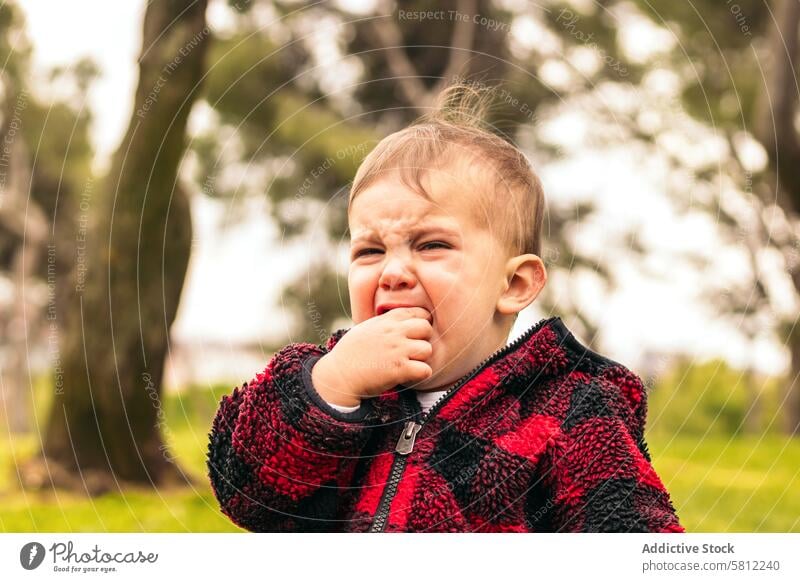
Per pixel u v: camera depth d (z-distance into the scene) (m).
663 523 1.36
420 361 1.41
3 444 4.25
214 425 1.48
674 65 3.70
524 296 1.52
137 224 3.74
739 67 5.31
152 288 3.79
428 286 1.42
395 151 1.50
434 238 1.44
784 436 5.44
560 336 1.52
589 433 1.41
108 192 3.76
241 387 1.49
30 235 5.73
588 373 1.50
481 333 1.48
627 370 1.52
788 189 4.65
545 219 2.64
